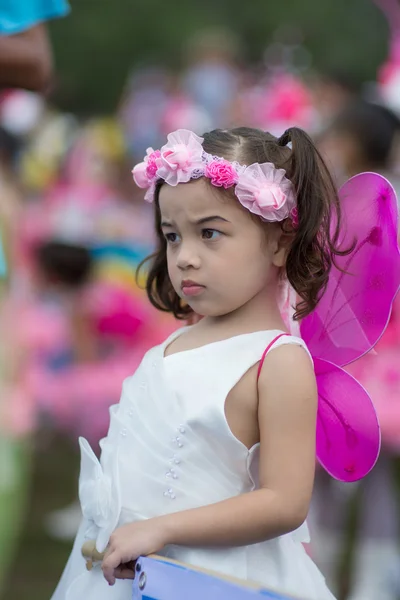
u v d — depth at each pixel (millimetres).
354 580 7020
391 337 6961
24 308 7977
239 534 2992
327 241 3330
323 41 25406
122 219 11828
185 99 15461
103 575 3117
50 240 10094
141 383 3275
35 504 9523
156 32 25234
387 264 3350
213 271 3150
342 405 3393
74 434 9250
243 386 3133
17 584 7461
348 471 3432
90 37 24891
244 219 3174
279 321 3330
